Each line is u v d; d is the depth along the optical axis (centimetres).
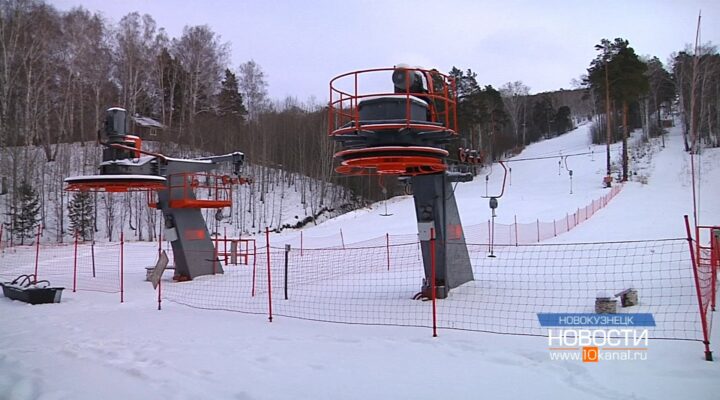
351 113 1034
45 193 4841
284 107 7644
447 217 1195
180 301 1292
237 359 692
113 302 1299
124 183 1512
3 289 1452
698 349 643
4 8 4828
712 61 6019
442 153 974
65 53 5666
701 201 3600
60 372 645
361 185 5712
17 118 4541
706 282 1061
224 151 5731
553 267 1586
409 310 1010
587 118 12988
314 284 1493
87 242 3859
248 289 1459
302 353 716
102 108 5612
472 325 853
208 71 6875
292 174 6141
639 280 1238
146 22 6312
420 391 540
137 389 571
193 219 1795
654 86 7969
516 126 10231
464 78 7112
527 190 5181
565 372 582
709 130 6325
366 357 684
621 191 4384
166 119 6762
